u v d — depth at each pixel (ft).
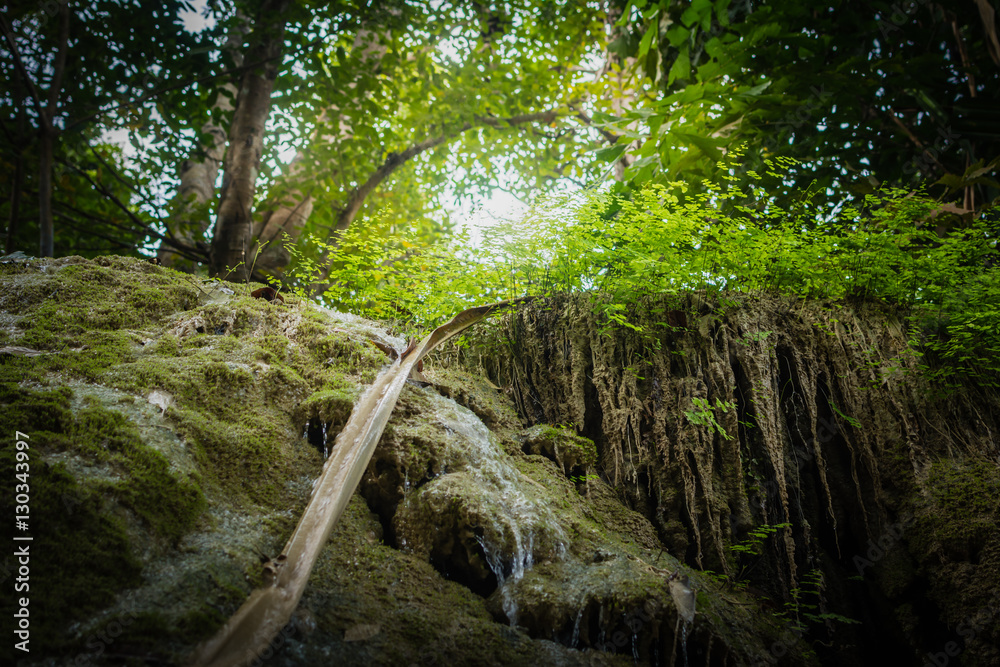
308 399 11.39
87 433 8.44
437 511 10.21
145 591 7.03
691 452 13.98
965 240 17.62
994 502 12.71
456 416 12.53
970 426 14.58
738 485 13.67
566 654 8.94
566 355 15.70
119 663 6.12
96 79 26.71
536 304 16.69
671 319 15.62
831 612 13.07
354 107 29.22
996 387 15.34
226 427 10.19
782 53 20.44
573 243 16.38
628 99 35.27
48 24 24.14
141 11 25.80
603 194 17.81
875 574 13.39
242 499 9.38
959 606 12.02
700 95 19.97
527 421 15.19
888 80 20.83
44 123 19.72
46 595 6.40
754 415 14.47
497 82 38.19
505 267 16.90
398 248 18.76
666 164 20.04
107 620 6.45
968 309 15.47
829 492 14.21
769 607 12.15
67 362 10.03
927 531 13.03
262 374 11.51
